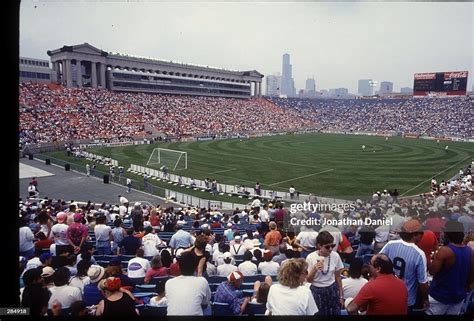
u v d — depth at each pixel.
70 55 66.06
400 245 6.22
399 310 5.13
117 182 31.61
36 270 6.18
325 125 99.12
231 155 47.72
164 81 85.00
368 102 103.56
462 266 6.12
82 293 7.20
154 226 14.88
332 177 34.50
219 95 99.75
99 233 11.55
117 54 74.81
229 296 6.30
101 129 58.88
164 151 48.19
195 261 5.80
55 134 51.97
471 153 50.31
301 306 4.93
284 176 34.91
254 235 12.35
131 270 8.69
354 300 5.32
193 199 27.09
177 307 5.55
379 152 51.53
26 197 25.89
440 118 83.75
